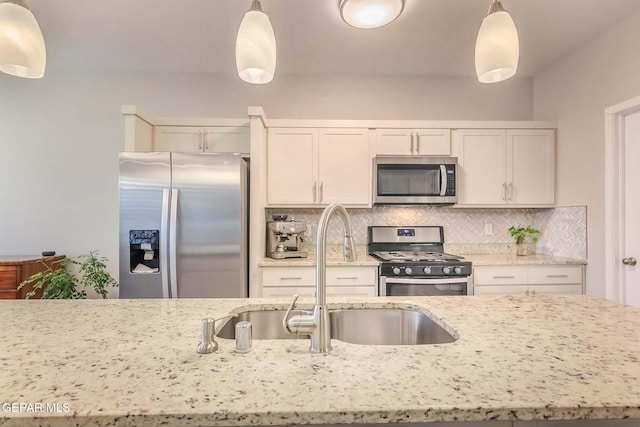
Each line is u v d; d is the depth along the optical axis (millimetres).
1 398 635
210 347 850
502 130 2918
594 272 2529
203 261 2348
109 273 3051
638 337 949
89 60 2889
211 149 2832
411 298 1422
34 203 3027
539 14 2193
